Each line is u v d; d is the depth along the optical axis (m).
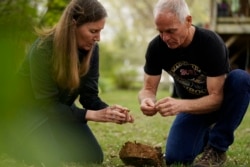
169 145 2.70
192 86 2.64
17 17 0.54
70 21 2.22
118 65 22.88
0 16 0.54
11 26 0.50
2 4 0.57
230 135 2.54
